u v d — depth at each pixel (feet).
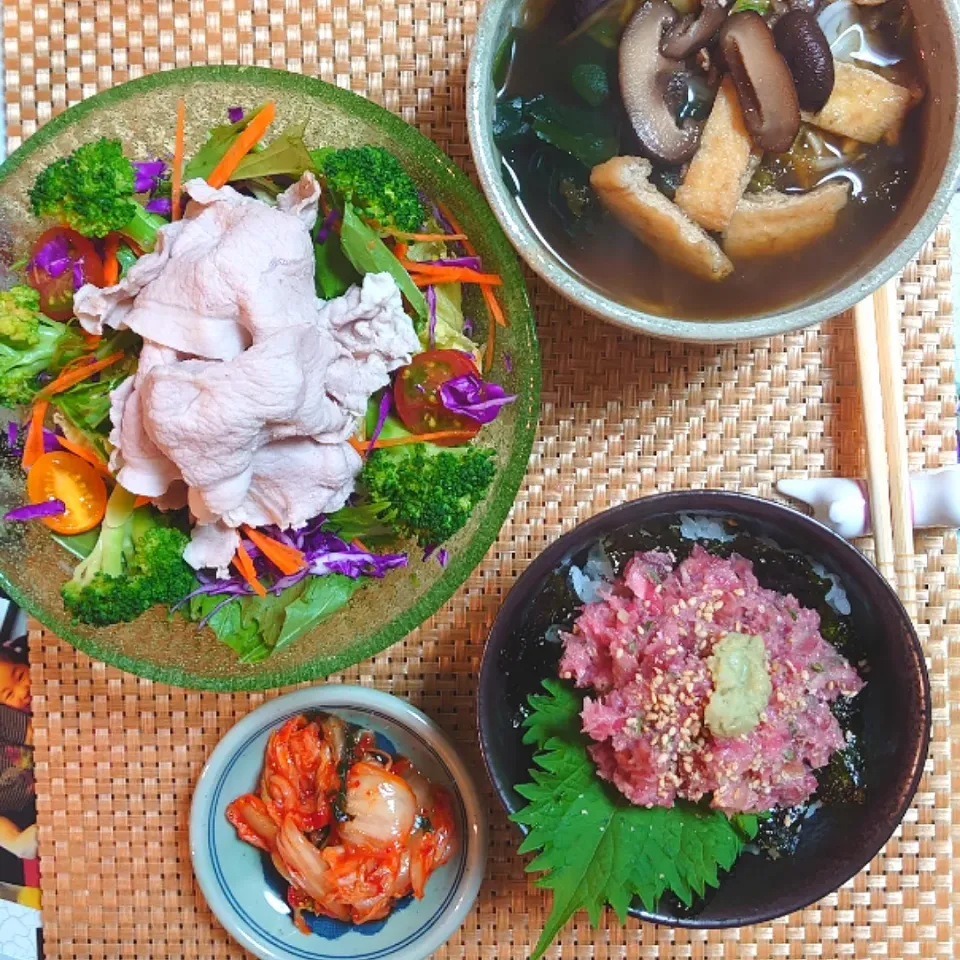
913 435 1.72
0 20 1.69
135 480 1.52
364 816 1.68
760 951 1.75
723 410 1.72
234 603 1.62
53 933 1.77
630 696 1.49
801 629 1.53
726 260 1.43
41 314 1.57
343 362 1.53
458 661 1.73
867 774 1.56
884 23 1.40
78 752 1.76
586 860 1.49
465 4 1.68
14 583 1.58
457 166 1.57
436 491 1.54
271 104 1.54
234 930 1.68
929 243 1.70
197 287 1.46
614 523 1.55
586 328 1.71
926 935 1.73
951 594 1.72
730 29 1.38
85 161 1.48
